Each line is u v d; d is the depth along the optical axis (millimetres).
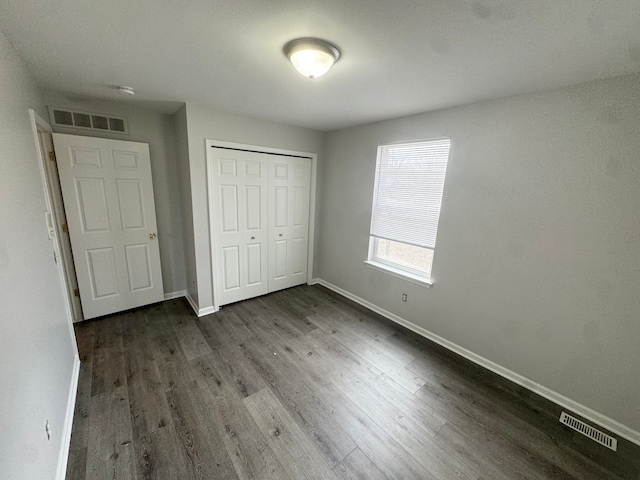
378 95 2180
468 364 2420
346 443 1631
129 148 2826
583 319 1852
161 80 2008
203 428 1688
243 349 2504
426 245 2721
